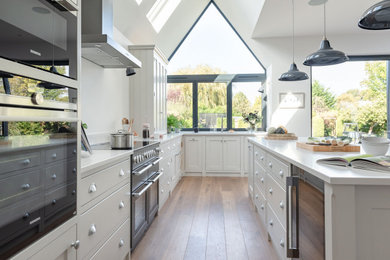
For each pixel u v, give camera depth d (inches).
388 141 74.2
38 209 37.1
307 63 106.5
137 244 94.3
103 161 60.4
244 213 127.1
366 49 205.5
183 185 186.1
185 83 239.1
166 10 187.0
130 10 139.9
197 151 219.6
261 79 235.1
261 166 112.4
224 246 92.7
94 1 90.4
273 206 89.0
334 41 207.6
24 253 34.1
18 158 33.0
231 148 217.9
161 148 133.3
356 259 45.3
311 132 212.7
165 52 226.4
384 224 45.3
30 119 35.1
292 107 212.4
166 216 123.5
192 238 99.2
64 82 43.4
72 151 46.6
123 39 150.5
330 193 45.6
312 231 54.8
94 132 116.0
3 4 30.2
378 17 57.1
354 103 213.9
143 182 98.1
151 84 157.1
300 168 62.8
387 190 44.9
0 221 30.2
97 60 109.0
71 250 46.6
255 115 226.2
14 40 32.0
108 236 66.4
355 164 53.4
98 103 119.2
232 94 237.5
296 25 184.7
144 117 157.6
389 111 211.8
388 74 212.7
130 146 86.9
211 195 159.9
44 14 38.1
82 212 52.7
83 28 90.1
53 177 40.7
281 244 77.1
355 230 45.1
